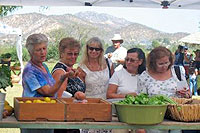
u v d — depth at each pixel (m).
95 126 3.14
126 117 3.16
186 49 10.70
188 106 3.29
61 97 3.73
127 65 4.34
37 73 3.52
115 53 7.07
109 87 4.36
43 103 3.12
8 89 13.01
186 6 6.64
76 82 4.23
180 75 4.24
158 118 3.18
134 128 3.18
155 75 4.21
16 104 3.20
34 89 3.48
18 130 8.05
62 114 3.14
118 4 6.56
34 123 3.08
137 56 4.32
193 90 10.80
